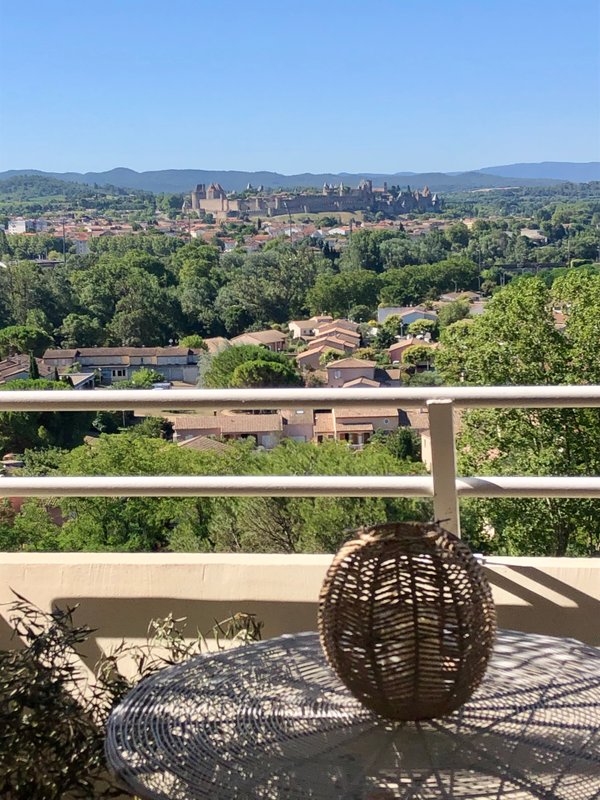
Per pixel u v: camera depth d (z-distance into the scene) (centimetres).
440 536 127
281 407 177
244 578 192
